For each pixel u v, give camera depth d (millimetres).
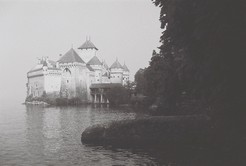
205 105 35469
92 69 162000
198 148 33844
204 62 27875
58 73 150125
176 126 37469
